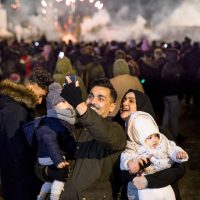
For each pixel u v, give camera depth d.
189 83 12.41
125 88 6.06
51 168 3.39
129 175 3.20
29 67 13.34
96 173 3.21
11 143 4.19
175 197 3.40
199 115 12.07
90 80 7.96
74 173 3.27
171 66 9.16
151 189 3.18
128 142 3.23
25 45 22.20
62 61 6.38
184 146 8.85
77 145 3.32
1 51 17.19
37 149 3.83
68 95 2.94
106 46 18.14
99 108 3.32
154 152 3.16
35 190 4.32
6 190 4.42
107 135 3.01
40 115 4.93
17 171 4.23
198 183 6.64
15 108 4.21
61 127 3.50
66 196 3.26
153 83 9.70
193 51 12.48
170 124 9.38
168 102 9.32
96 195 3.21
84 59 11.55
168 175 3.17
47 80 4.34
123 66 6.64
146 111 3.63
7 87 4.29
